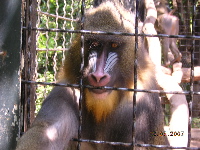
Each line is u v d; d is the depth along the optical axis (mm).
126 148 1176
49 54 2635
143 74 1163
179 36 878
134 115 920
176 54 2227
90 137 1166
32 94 1199
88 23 1111
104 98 1072
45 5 2916
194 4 865
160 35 885
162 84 1444
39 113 1069
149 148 1192
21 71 904
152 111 1197
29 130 980
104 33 895
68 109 1094
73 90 1123
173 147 906
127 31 1116
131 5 1595
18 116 875
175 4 2738
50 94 1135
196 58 3312
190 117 911
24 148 937
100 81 1051
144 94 1187
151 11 1852
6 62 867
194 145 2096
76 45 1120
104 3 1183
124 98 1153
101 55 1093
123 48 1116
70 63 1133
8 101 872
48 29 898
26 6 964
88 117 1139
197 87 3096
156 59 1615
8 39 863
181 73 2064
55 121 1039
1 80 869
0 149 877
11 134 876
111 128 1161
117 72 1117
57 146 1015
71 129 1090
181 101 1404
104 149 1187
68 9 2939
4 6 857
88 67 1091
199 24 3246
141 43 1167
